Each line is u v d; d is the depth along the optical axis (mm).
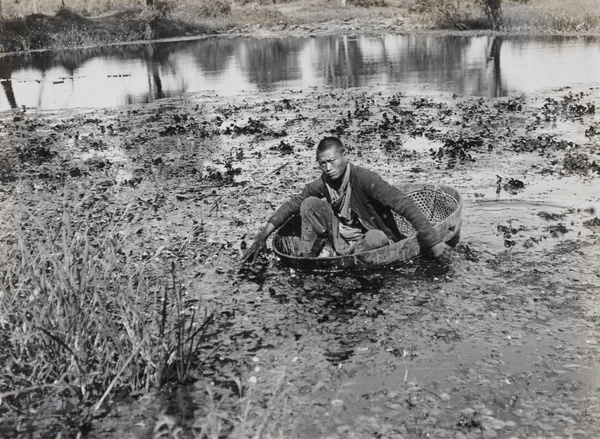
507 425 3406
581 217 6523
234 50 30625
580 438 3270
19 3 43031
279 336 4480
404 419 3500
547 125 11258
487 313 4621
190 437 3449
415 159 9367
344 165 5449
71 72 24781
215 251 6164
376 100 14992
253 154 10406
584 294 4828
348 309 4812
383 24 37031
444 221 5449
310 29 38250
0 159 11055
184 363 4129
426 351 4168
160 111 15367
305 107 14727
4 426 3594
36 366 3943
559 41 26047
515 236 6062
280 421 3535
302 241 5656
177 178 9172
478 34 30922
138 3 43344
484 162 8953
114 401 3795
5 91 20344
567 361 3961
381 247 5332
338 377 3930
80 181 9305
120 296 4531
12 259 5023
